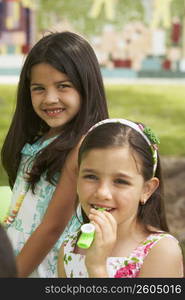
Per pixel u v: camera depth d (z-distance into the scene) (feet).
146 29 25.99
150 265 5.78
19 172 7.92
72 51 7.16
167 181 18.10
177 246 5.87
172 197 16.98
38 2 24.38
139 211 6.19
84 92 7.21
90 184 5.71
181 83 26.86
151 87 26.73
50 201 7.27
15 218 7.65
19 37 24.18
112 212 5.66
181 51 26.61
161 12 25.80
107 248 5.45
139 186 5.80
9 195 8.34
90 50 7.43
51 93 7.11
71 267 6.17
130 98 25.99
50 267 7.30
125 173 5.65
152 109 25.21
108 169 5.64
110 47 25.96
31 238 7.17
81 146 5.95
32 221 7.45
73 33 7.50
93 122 7.27
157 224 6.29
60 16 24.86
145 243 5.89
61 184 7.19
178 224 15.30
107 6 25.53
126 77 26.58
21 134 8.00
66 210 7.27
